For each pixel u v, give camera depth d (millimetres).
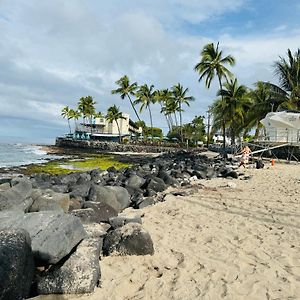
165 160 32156
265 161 28234
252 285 4656
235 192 12039
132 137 82500
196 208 9359
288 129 30391
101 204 7832
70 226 4945
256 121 38469
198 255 5738
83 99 87438
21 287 3965
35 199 7062
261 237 6742
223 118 43781
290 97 34219
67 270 4379
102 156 48500
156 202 10203
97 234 5953
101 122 91125
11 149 64125
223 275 4980
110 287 4520
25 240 4148
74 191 9984
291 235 6871
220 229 7289
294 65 33906
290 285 4660
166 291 4477
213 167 20859
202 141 80062
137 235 5641
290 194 11570
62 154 53156
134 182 12727
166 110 70062
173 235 6805
